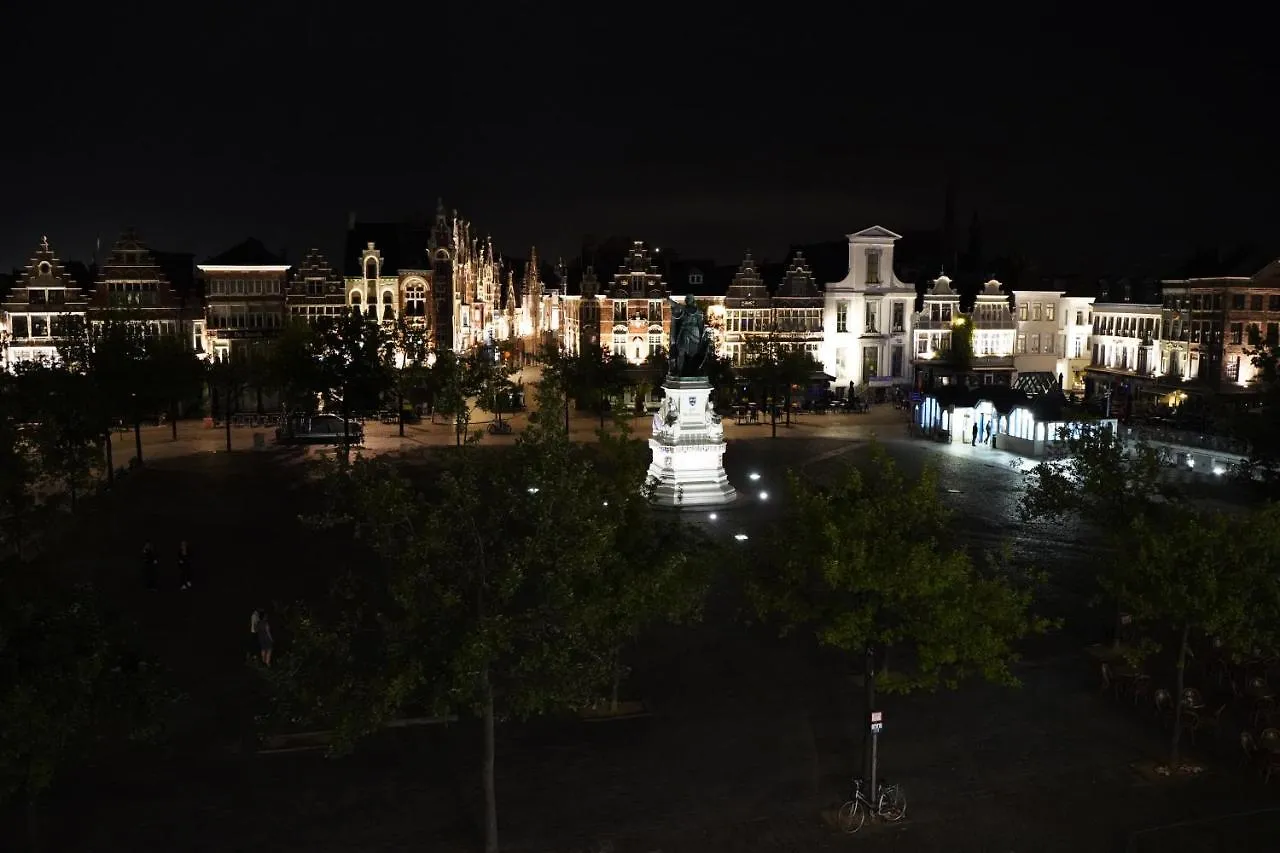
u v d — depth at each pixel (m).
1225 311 90.38
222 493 57.50
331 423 79.50
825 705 29.42
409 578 20.30
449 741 26.89
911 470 64.94
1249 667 30.05
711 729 27.78
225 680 30.47
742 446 75.12
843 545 22.94
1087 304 111.56
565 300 117.88
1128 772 25.64
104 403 54.94
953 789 24.70
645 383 94.38
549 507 20.73
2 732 17.20
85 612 19.94
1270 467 47.53
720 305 104.38
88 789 24.08
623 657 32.84
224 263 94.88
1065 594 39.62
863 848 22.16
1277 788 24.95
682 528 33.78
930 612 22.75
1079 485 40.44
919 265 123.38
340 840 22.11
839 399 98.19
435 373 74.69
